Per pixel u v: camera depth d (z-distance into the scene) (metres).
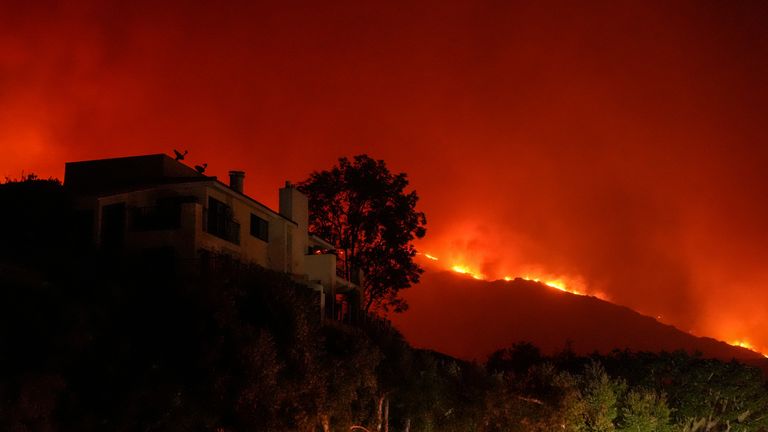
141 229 38.50
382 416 33.47
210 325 23.64
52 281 27.14
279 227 46.41
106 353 21.69
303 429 24.00
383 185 62.81
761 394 50.59
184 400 21.98
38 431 18.61
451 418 33.84
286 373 25.14
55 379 19.55
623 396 44.72
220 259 35.38
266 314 26.66
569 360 57.66
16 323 21.33
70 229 37.41
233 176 45.47
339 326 43.50
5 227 36.34
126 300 24.44
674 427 46.06
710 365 50.31
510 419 35.66
